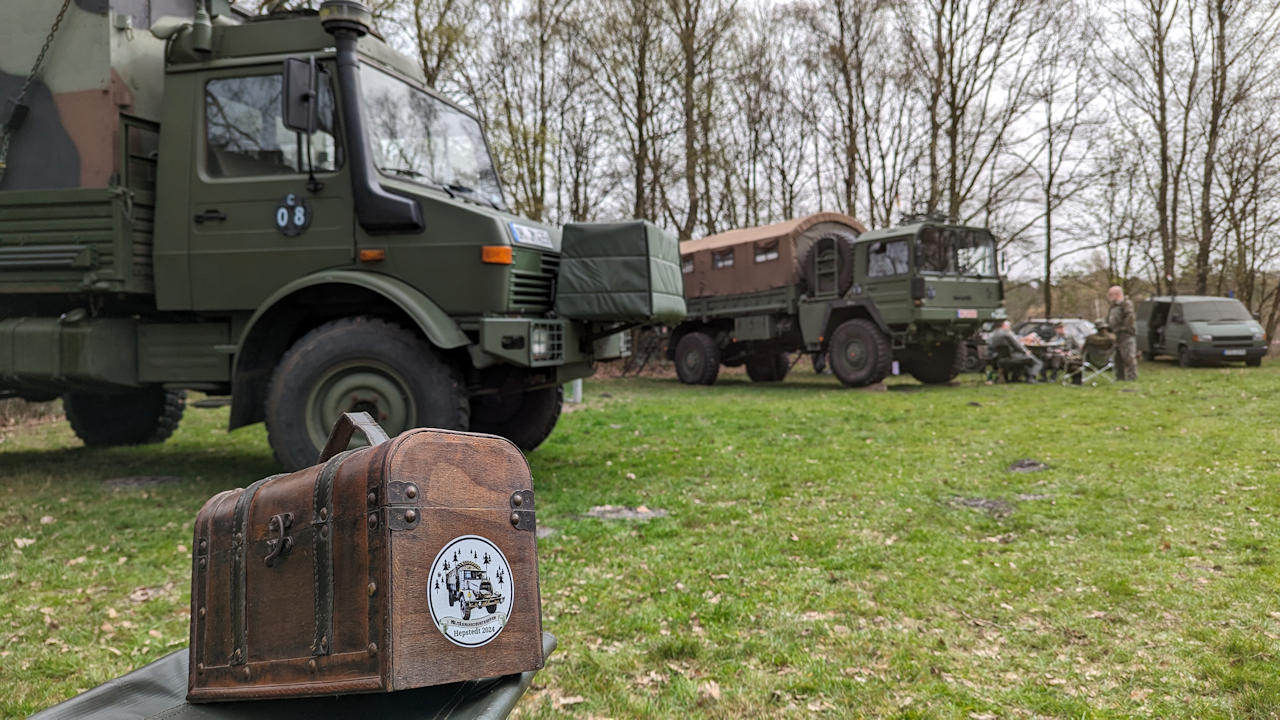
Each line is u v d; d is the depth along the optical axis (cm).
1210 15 2172
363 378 526
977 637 326
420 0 1648
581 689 279
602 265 575
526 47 2003
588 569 415
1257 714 253
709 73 2194
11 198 554
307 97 503
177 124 558
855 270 1427
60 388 615
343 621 143
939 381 1529
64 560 431
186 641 324
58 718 152
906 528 493
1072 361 1445
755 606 360
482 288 532
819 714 262
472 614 149
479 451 156
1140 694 271
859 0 2328
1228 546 433
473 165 642
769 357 1730
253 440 882
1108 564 411
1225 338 1769
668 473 659
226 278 552
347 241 543
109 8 551
